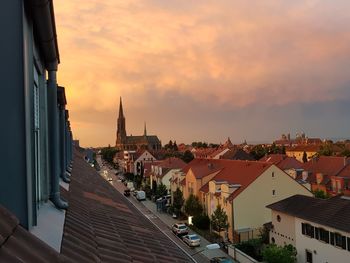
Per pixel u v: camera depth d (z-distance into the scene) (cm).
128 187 8925
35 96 516
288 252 3228
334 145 12512
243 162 5231
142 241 677
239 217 4400
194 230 5075
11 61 332
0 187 331
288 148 14450
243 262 3659
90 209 761
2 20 332
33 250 303
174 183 6544
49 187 595
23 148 336
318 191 5428
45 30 465
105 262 456
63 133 933
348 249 2819
